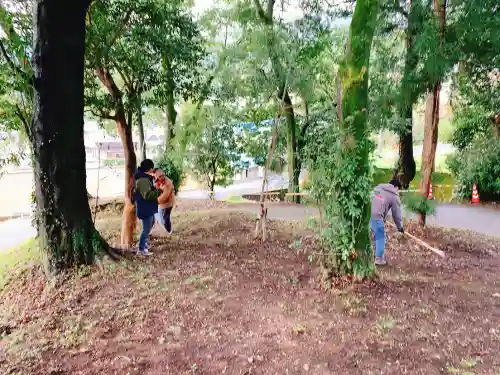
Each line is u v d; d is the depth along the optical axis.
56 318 4.56
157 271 5.75
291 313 4.49
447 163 16.77
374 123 9.08
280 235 8.02
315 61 11.65
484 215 12.52
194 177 18.16
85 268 5.80
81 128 5.97
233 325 4.24
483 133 14.88
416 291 5.15
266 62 11.03
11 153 6.33
